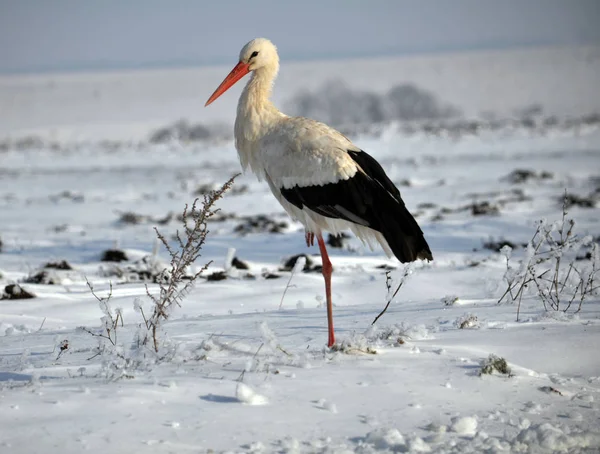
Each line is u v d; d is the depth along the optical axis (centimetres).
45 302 1394
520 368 802
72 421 640
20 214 3297
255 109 1057
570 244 1155
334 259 1823
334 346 852
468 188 3794
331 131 1000
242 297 1412
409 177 4469
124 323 1211
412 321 1009
